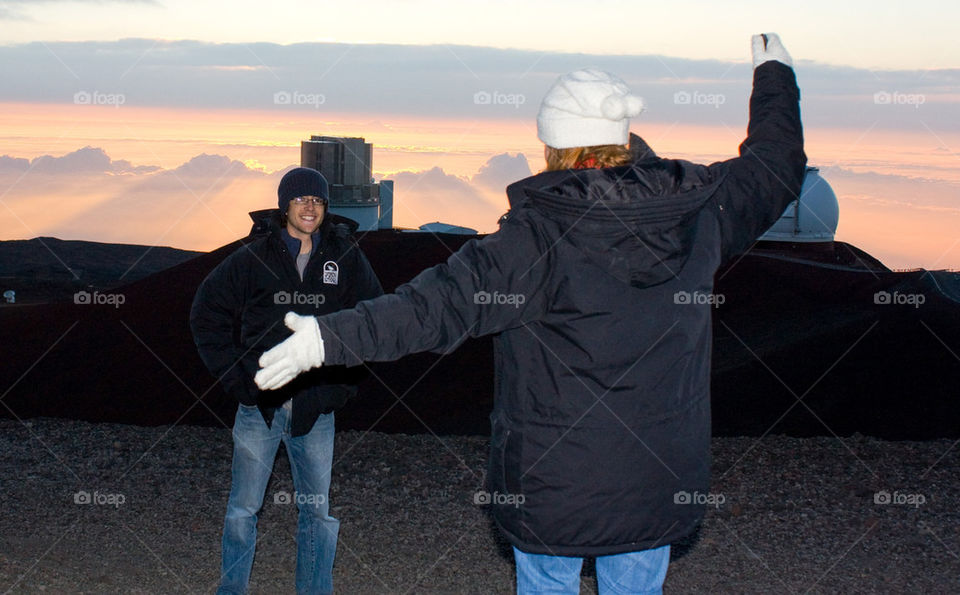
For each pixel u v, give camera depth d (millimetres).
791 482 5703
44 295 19391
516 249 2330
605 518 2412
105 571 4395
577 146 2602
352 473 5961
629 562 2605
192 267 9359
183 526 5039
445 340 2303
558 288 2342
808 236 18734
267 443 3971
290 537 4930
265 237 4031
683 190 2354
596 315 2340
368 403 7539
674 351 2404
